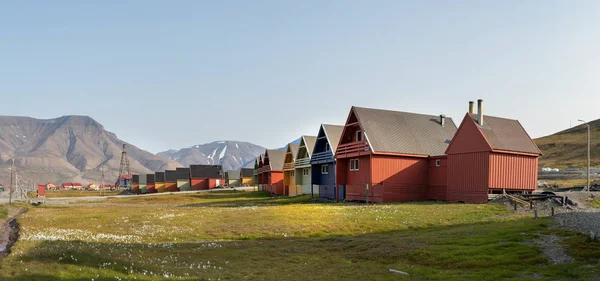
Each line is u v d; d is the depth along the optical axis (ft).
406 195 155.22
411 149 157.79
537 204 114.73
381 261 67.56
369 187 154.40
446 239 77.41
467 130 139.54
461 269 59.52
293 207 137.69
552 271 54.24
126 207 184.75
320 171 202.39
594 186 188.65
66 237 90.43
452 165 144.36
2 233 103.04
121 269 56.65
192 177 460.96
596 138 444.96
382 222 103.35
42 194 378.32
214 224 109.91
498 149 131.54
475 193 134.31
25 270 51.03
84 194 458.50
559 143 460.55
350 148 165.17
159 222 116.26
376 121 162.40
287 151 250.37
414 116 175.32
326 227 101.19
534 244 68.33
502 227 84.69
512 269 57.16
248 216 120.06
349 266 65.41
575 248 63.62
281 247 81.61
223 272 61.62
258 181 313.12
